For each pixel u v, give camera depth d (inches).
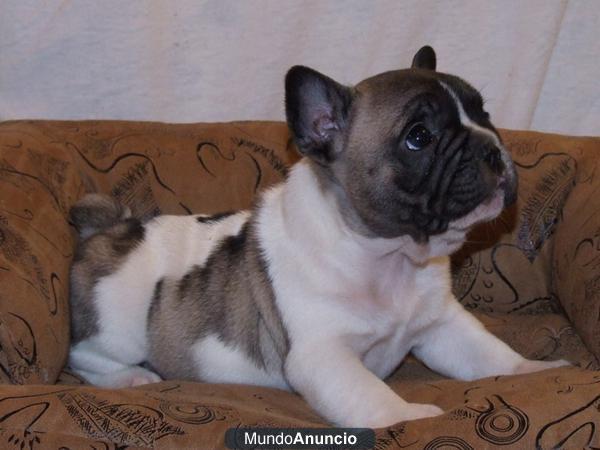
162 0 36.3
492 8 37.1
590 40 37.9
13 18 35.6
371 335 25.9
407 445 19.9
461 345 27.2
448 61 37.8
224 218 29.5
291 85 24.7
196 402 21.9
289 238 26.0
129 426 20.2
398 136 23.8
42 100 36.9
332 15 37.0
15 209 27.8
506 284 31.9
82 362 28.8
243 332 27.0
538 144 32.5
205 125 34.4
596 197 29.9
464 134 23.6
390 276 25.8
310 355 24.8
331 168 25.2
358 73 37.7
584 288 27.9
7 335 24.1
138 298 28.4
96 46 36.5
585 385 20.9
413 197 23.9
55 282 27.4
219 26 36.8
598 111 38.8
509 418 19.8
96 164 32.6
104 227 30.1
